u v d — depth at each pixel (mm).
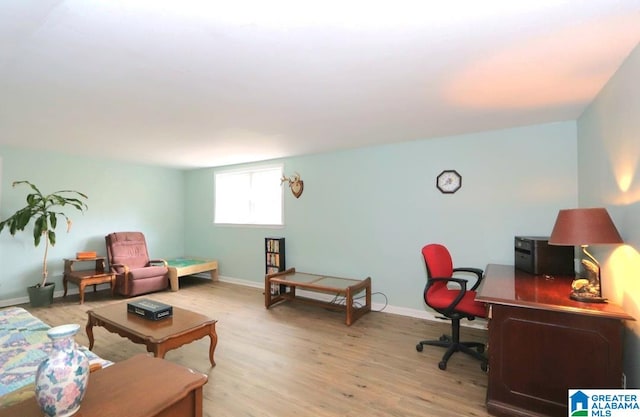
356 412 1978
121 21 1396
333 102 2453
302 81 2059
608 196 2109
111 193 5207
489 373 1967
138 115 2760
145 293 4773
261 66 1848
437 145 3633
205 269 5441
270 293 4246
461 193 3494
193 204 6164
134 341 2303
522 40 1579
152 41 1569
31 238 4367
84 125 3068
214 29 1466
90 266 4941
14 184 4191
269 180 5215
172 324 2422
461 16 1380
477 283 3059
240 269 5469
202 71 1908
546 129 3078
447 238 3576
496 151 3309
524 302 1843
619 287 1886
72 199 4379
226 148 4176
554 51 1690
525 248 2779
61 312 3865
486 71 1932
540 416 1816
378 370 2496
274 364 2594
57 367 884
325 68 1875
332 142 3848
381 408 2018
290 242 4848
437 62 1810
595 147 2396
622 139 1854
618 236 1803
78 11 1319
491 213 3342
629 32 1504
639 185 1637
